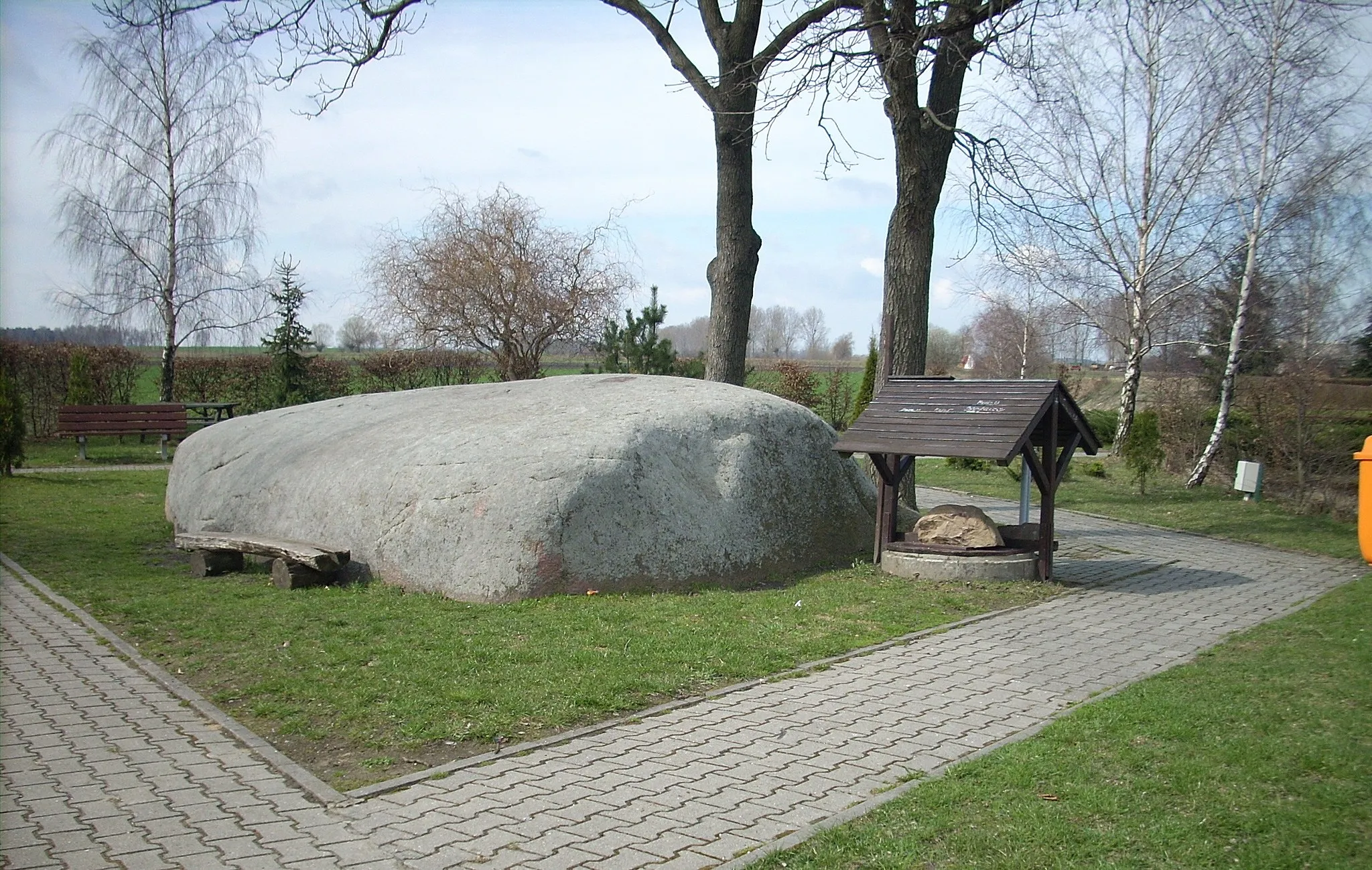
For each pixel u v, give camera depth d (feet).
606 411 34.53
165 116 94.32
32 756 17.07
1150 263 79.05
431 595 29.84
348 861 13.06
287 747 17.72
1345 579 36.17
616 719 19.13
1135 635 26.45
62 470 67.56
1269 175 65.46
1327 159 66.13
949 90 43.14
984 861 12.87
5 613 27.81
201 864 12.95
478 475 31.12
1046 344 116.57
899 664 23.21
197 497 41.16
